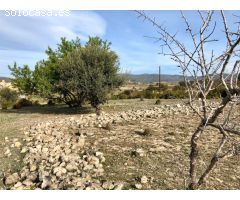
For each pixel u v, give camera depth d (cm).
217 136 783
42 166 571
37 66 1775
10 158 654
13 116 1328
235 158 605
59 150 687
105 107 1548
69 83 1395
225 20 246
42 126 971
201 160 600
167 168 562
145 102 1794
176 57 256
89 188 462
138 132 849
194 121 1001
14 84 1842
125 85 1477
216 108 271
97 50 1458
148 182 500
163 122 995
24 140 800
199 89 260
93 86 1365
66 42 1844
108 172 549
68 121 1065
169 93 2175
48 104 2006
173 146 706
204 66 253
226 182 496
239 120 516
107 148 695
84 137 805
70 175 530
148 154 645
